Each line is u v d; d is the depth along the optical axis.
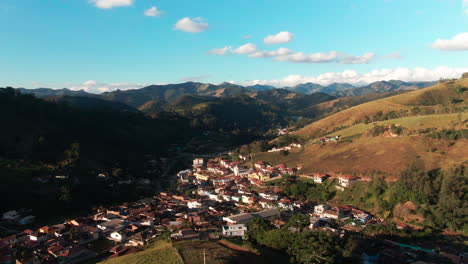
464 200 102.25
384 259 81.31
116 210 131.50
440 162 127.62
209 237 89.69
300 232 80.50
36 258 83.62
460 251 85.69
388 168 135.38
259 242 81.06
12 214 116.62
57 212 127.19
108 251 91.31
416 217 107.25
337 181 144.25
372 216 116.62
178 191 166.00
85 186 147.00
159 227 110.62
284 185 153.00
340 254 74.38
